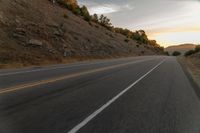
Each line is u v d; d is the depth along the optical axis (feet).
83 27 184.24
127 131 18.52
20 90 32.68
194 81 52.24
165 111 25.18
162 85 43.65
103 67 76.79
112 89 37.09
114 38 251.19
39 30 105.40
